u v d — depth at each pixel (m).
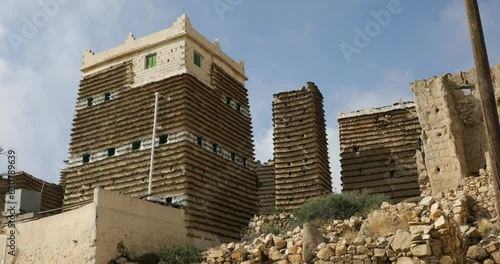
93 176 37.88
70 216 26.66
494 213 25.56
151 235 28.34
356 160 43.03
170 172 34.66
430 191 32.25
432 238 17.58
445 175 31.14
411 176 40.59
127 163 36.78
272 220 32.66
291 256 20.55
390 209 21.36
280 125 38.91
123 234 26.47
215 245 33.84
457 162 30.77
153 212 29.11
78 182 38.47
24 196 33.97
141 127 37.59
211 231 34.03
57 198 49.81
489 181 26.72
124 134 38.06
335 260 18.97
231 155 39.56
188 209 32.56
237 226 36.88
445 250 17.48
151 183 33.41
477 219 24.92
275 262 20.89
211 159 36.84
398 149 42.03
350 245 18.95
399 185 40.72
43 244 27.33
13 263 28.14
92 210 25.58
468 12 16.16
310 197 35.72
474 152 31.78
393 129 43.03
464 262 18.89
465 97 32.94
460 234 20.02
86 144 39.56
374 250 18.41
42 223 27.94
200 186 34.78
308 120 38.16
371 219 21.38
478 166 31.39
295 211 33.03
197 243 32.19
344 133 44.50
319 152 37.50
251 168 41.09
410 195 40.00
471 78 32.97
